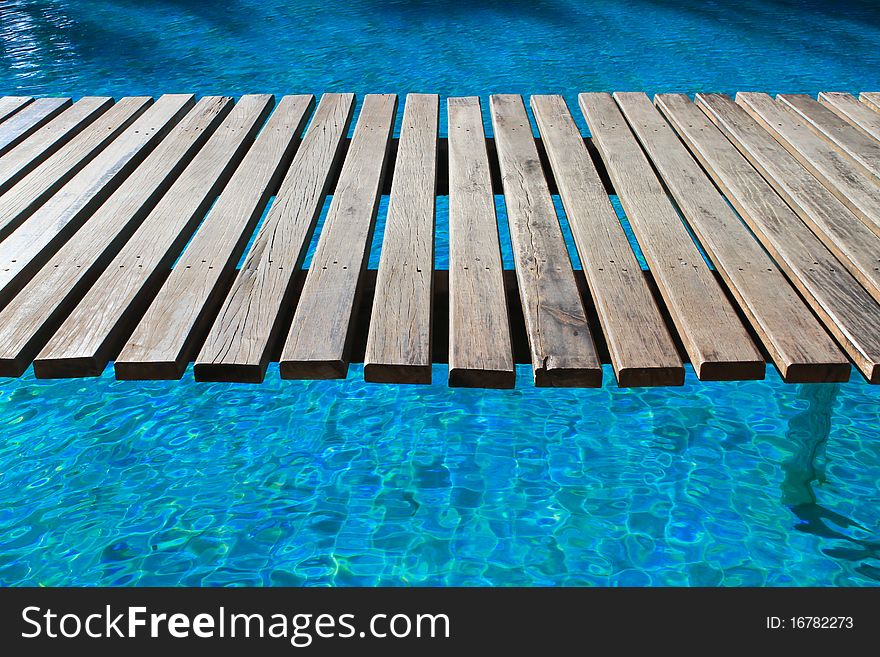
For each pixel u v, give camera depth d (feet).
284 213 9.99
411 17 33.14
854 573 9.60
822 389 12.91
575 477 11.25
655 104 14.20
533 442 12.00
